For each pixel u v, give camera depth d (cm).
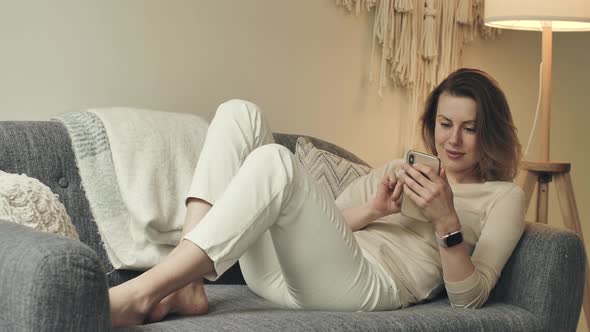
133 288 140
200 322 146
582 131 367
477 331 168
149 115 209
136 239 192
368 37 299
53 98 225
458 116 194
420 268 187
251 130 170
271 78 272
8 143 188
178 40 248
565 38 365
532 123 362
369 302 171
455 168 198
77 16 227
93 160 195
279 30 272
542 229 191
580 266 186
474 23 328
